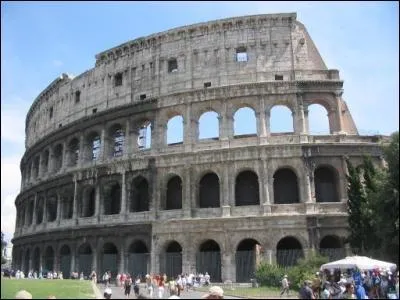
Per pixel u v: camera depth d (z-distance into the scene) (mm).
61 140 101938
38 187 104000
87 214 91562
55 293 48000
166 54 88750
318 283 48312
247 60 83062
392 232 55031
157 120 84938
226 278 71688
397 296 48312
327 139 76688
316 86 79625
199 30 86938
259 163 75875
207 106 82000
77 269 86875
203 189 81312
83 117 95375
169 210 78812
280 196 77688
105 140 90875
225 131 79562
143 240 79562
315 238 71000
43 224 98875
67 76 107938
